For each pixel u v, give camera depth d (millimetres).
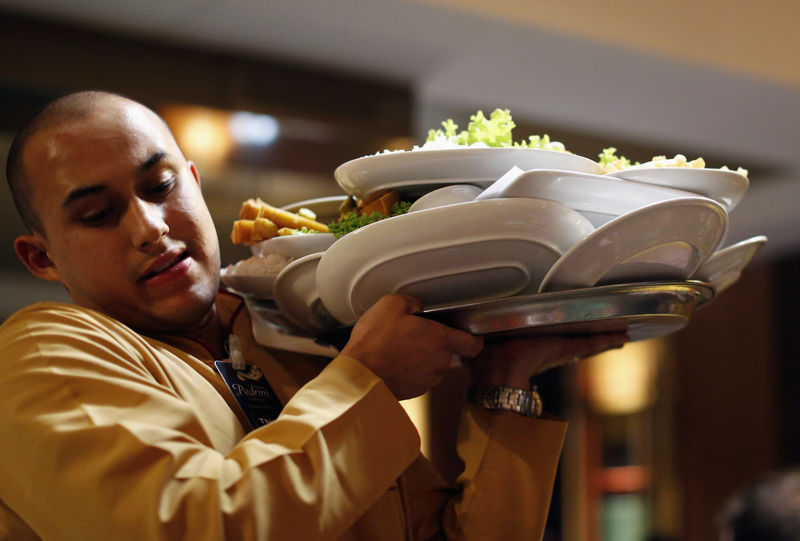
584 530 5312
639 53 2598
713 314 5797
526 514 959
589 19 2506
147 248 843
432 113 2949
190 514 671
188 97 2498
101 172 834
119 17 2324
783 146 3445
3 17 2252
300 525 690
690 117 3137
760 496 1687
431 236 791
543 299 811
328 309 903
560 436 994
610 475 5449
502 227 786
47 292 3689
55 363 745
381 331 811
